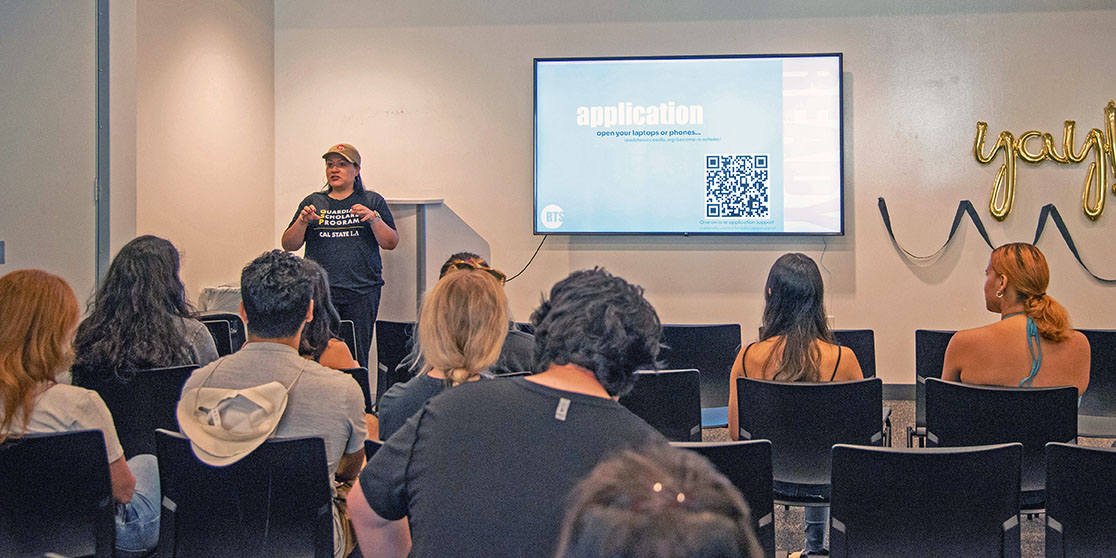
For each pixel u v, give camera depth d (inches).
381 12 259.6
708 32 250.4
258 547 89.0
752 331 252.4
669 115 246.4
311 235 226.8
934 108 246.1
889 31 246.2
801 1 247.8
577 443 54.5
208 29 224.7
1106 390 153.6
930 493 91.0
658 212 248.2
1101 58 239.8
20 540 89.3
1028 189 244.1
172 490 88.8
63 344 92.4
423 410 59.5
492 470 54.6
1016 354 125.4
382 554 63.5
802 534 149.5
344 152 226.7
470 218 259.1
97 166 197.0
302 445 86.8
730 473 93.0
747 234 246.4
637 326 57.7
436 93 259.0
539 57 255.3
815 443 117.6
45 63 198.5
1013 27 242.4
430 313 80.9
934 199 247.0
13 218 200.8
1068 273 243.1
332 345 130.7
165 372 111.6
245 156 245.3
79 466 89.4
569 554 28.1
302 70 261.7
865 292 250.1
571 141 249.3
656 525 26.6
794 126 243.4
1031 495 118.5
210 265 227.3
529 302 259.0
